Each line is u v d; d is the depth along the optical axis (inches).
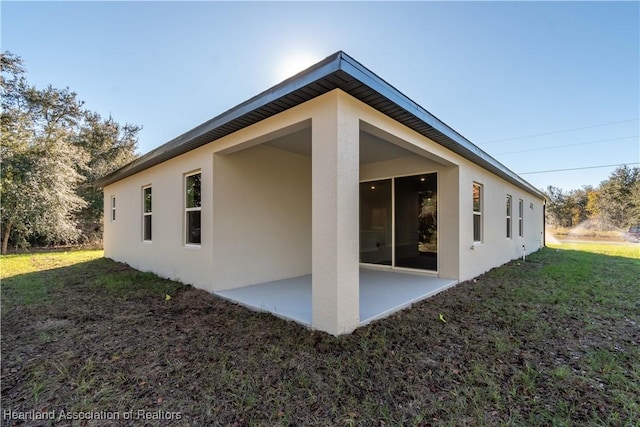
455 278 220.5
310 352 105.0
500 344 112.0
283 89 120.8
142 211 275.6
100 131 644.7
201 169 195.9
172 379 88.7
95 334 123.8
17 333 125.6
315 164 123.6
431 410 74.5
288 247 228.7
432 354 104.5
